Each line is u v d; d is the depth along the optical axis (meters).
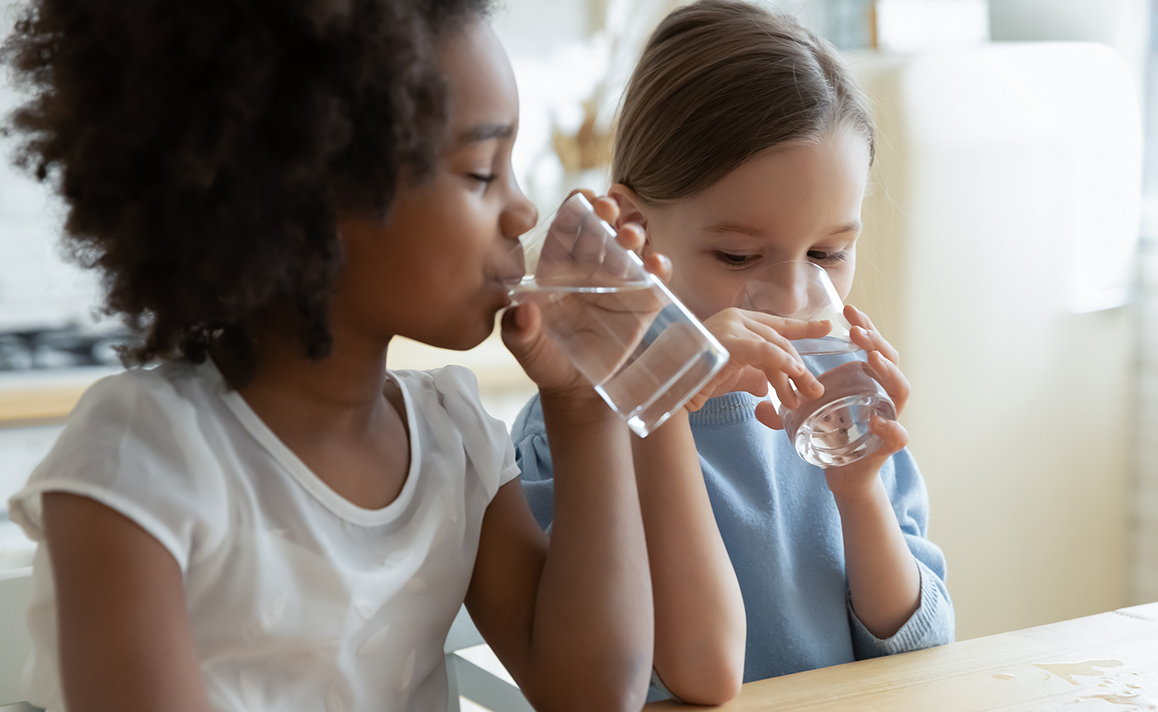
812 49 1.05
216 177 0.55
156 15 0.53
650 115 1.07
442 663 0.80
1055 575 2.28
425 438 0.78
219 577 0.63
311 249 0.58
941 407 2.08
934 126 1.99
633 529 0.76
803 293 0.94
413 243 0.61
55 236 0.67
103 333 2.66
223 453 0.63
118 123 0.55
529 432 1.16
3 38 0.65
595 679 0.72
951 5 2.64
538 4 3.07
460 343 0.66
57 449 0.59
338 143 0.56
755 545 1.08
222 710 0.64
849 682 0.77
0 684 0.83
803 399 0.86
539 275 0.69
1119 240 2.26
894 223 2.00
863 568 1.02
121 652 0.55
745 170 0.97
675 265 1.05
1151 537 2.34
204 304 0.59
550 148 3.11
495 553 0.81
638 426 0.69
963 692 0.74
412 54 0.57
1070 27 2.50
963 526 2.15
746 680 1.05
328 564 0.66
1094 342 2.27
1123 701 0.71
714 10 1.10
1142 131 2.27
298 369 0.67
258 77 0.54
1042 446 2.22
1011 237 2.11
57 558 0.57
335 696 0.69
